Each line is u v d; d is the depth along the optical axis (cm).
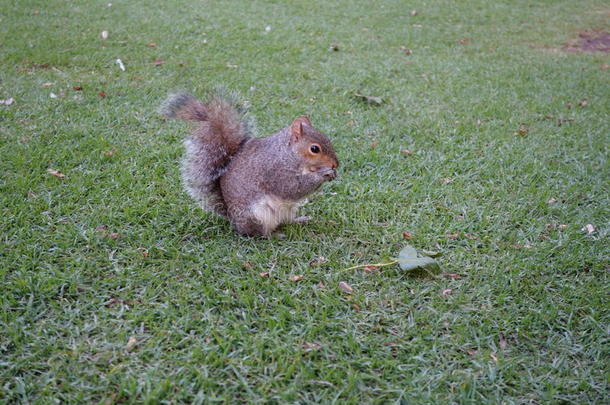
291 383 147
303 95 218
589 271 165
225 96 168
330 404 145
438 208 178
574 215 176
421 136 201
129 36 267
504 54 280
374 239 169
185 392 145
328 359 150
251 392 146
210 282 160
